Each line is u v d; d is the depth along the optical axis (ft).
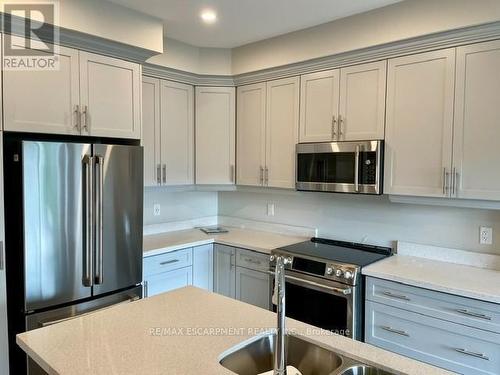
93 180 7.88
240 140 11.91
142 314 5.61
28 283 7.14
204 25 9.73
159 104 10.79
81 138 8.89
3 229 7.04
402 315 7.59
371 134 8.93
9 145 7.43
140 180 8.91
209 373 4.00
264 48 10.89
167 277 10.19
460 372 6.91
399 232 9.68
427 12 7.88
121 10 8.46
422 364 4.25
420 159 8.20
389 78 8.59
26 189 7.04
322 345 4.75
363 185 8.89
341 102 9.43
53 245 7.43
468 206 7.70
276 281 4.19
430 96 8.00
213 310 5.78
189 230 12.87
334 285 8.37
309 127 10.11
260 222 12.84
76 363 4.19
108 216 8.24
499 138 7.18
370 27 8.75
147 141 10.52
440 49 7.84
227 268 11.11
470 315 6.75
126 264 8.66
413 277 7.49
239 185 12.05
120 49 8.62
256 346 4.88
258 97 11.32
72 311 7.81
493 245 8.27
